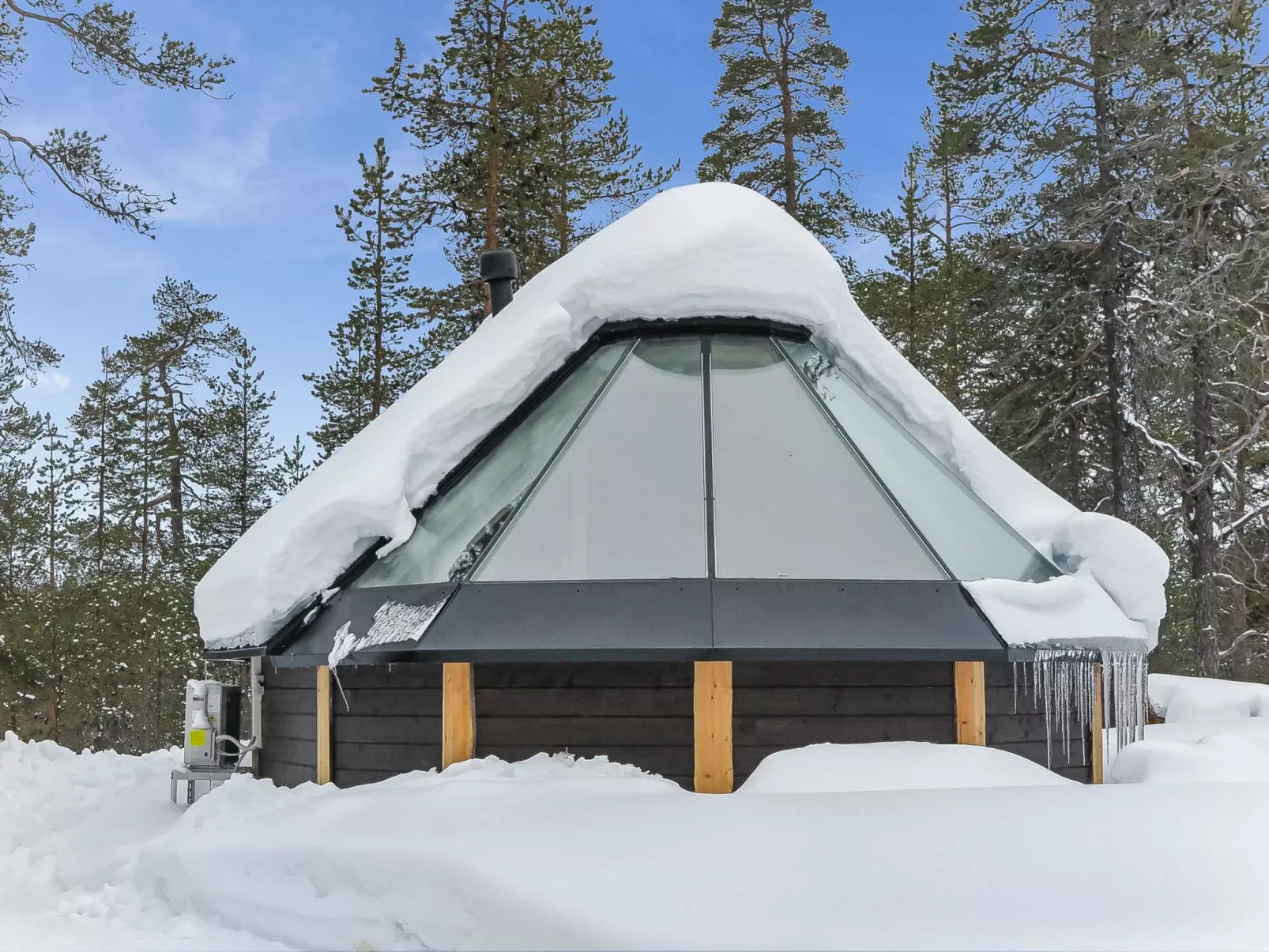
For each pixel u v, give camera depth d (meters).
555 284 8.62
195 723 8.73
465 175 19.91
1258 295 16.53
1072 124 18.33
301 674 7.77
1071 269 18.62
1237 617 20.14
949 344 23.50
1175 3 16.34
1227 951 3.76
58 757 10.81
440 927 4.61
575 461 7.04
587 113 24.33
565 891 4.38
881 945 3.88
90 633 27.44
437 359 24.56
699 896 4.27
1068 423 20.20
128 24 15.38
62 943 5.36
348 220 24.59
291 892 5.32
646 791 5.48
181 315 31.98
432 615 6.20
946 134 20.44
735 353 7.72
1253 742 6.96
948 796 5.11
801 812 4.95
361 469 7.51
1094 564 7.44
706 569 6.28
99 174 15.66
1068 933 3.94
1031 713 6.93
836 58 25.95
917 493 7.28
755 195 8.71
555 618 6.08
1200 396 17.80
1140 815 4.87
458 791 5.55
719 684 6.15
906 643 6.00
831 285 8.20
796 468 6.98
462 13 19.86
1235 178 16.12
